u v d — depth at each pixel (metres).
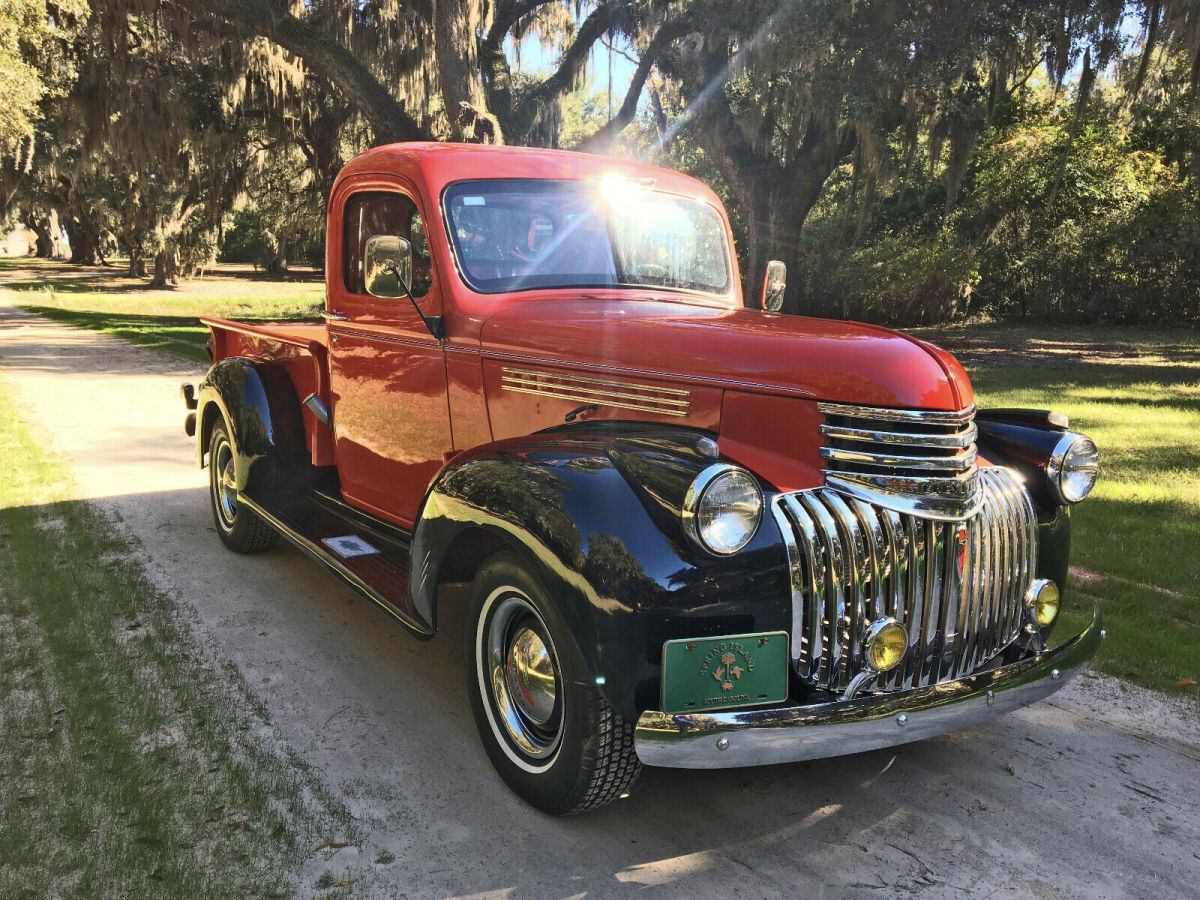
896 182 19.67
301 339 4.85
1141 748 3.45
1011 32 15.79
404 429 4.06
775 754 2.50
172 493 6.94
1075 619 4.57
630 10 22.02
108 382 13.19
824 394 2.80
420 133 19.44
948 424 2.78
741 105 19.80
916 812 3.00
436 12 18.58
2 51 16.08
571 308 3.59
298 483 5.00
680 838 2.85
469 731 3.49
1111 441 9.44
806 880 2.64
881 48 16.17
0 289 43.53
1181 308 27.17
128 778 3.07
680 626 2.54
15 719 3.46
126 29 19.38
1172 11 14.19
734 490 2.54
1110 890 2.61
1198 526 6.29
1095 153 26.81
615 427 3.12
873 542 2.69
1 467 7.58
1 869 2.60
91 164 34.06
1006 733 3.56
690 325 3.26
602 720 2.65
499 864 2.69
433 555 3.14
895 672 2.77
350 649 4.21
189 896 2.51
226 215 45.31
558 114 23.55
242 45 20.48
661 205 4.22
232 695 3.71
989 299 30.09
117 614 4.51
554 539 2.64
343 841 2.78
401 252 3.54
